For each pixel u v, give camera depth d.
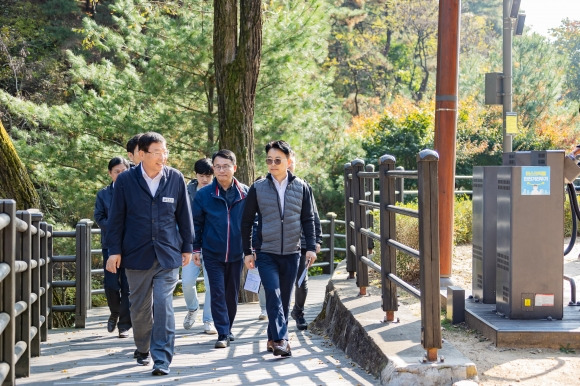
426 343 4.85
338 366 5.76
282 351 6.20
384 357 5.13
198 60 15.91
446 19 7.40
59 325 12.05
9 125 21.33
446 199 7.42
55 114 16.19
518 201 5.79
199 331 8.32
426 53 45.91
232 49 11.63
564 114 28.59
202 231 6.99
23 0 26.59
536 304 5.82
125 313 7.87
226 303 7.13
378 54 41.34
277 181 6.29
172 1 18.52
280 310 6.24
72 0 26.23
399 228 8.64
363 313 6.57
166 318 5.68
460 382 4.45
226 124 11.66
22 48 24.30
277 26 16.14
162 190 5.65
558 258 5.81
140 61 16.66
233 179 7.02
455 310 6.29
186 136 16.67
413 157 26.69
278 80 16.16
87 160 16.31
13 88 24.30
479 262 6.61
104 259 7.88
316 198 22.08
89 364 6.27
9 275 4.83
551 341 5.44
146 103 16.67
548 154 5.78
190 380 5.38
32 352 6.77
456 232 11.98
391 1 43.56
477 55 36.44
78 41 25.38
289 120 16.81
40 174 16.28
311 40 16.39
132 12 16.88
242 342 7.39
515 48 28.97
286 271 6.33
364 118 30.84
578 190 7.31
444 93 7.41
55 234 9.23
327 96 19.02
